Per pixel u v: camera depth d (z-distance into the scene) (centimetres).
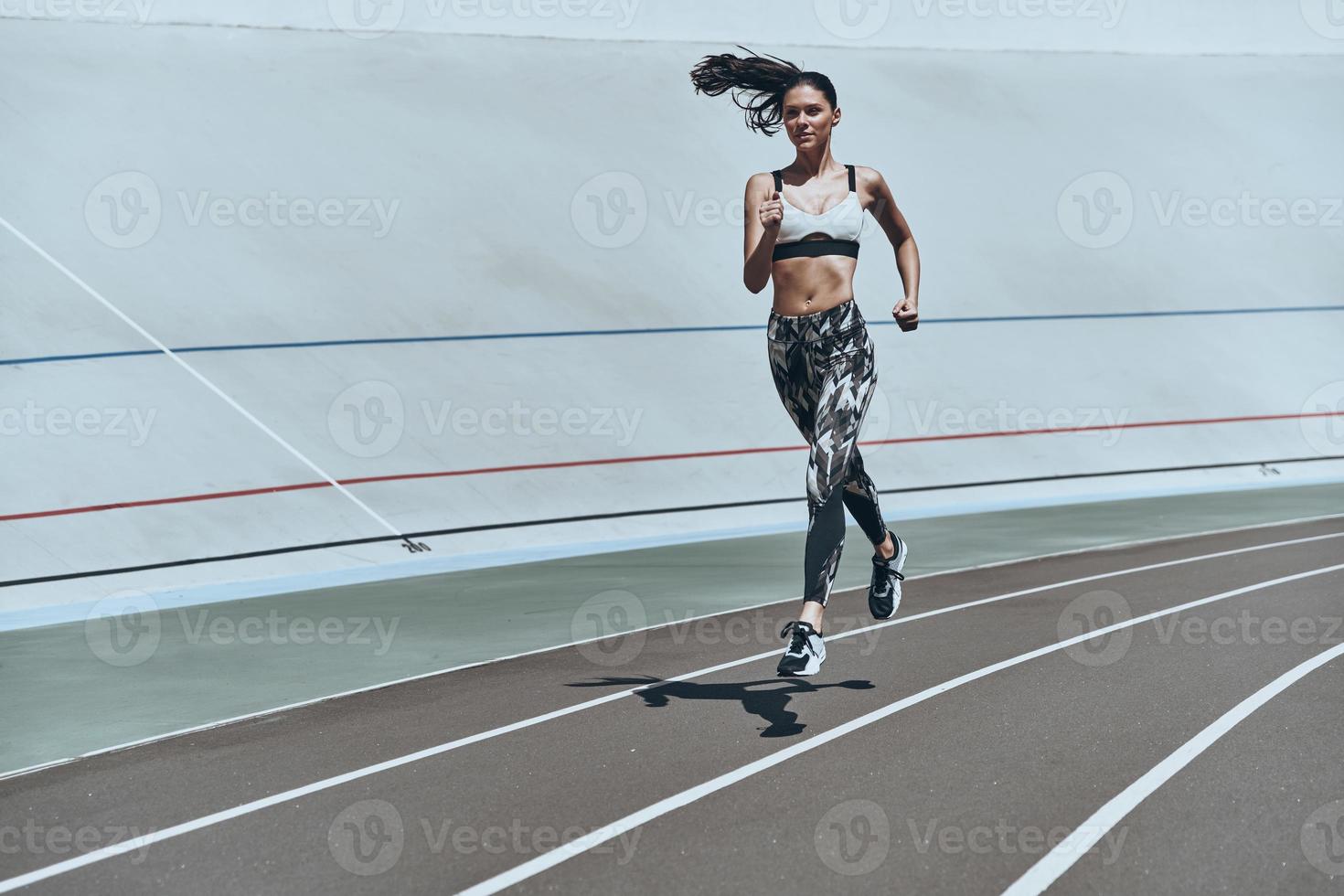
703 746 446
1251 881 302
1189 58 1836
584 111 1534
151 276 1224
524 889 312
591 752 444
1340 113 1848
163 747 486
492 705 537
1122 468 1517
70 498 1040
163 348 1145
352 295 1301
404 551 1127
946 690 527
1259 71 1856
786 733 461
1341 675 525
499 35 1554
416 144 1434
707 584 918
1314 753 408
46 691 605
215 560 1048
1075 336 1602
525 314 1369
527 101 1516
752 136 1600
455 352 1311
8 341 1116
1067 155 1712
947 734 452
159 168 1299
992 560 986
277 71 1425
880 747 437
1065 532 1159
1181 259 1695
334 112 1420
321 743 479
